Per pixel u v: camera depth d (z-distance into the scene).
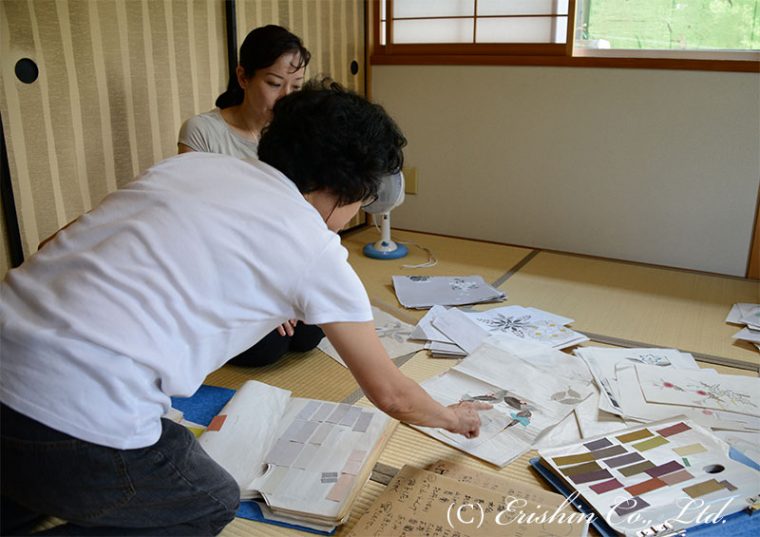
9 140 1.96
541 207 2.98
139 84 2.29
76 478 0.93
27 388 0.88
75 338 0.88
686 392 1.63
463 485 1.24
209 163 1.05
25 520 1.16
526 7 2.83
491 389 1.66
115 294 0.90
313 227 0.98
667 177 2.68
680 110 2.58
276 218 0.96
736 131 2.51
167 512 1.06
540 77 2.83
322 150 0.99
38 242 2.10
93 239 0.96
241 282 0.94
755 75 2.42
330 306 0.98
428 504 1.19
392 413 1.12
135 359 0.90
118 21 2.18
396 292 2.37
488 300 2.31
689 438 1.39
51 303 0.90
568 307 2.29
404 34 3.18
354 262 2.80
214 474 1.12
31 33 1.95
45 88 2.02
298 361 1.88
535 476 1.34
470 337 1.95
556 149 2.88
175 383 0.95
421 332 1.99
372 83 3.29
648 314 2.23
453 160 3.14
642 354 1.85
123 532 1.07
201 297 0.93
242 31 2.61
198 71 2.50
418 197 3.29
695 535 1.12
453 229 3.24
